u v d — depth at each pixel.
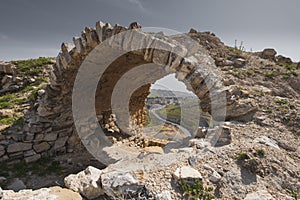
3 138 5.81
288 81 7.62
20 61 10.68
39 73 9.90
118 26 5.08
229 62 8.28
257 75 7.75
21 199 3.18
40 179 5.31
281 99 6.25
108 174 3.51
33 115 6.54
